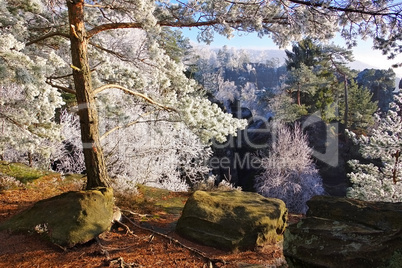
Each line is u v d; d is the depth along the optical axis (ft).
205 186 36.91
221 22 20.77
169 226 19.49
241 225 16.65
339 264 10.84
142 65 26.25
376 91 136.56
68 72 26.27
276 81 232.53
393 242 10.88
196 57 98.22
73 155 45.88
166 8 22.56
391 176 37.32
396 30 20.57
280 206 19.26
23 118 18.60
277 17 21.90
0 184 24.07
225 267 13.94
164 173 46.57
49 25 25.41
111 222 17.22
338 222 12.26
